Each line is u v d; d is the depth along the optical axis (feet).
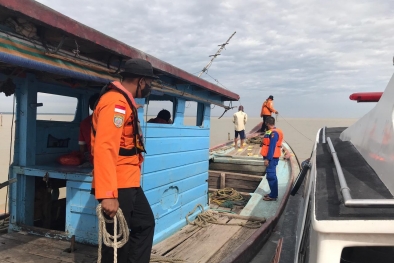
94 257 11.66
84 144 14.23
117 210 7.55
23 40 8.42
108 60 11.45
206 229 17.08
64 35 9.04
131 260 9.11
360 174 6.37
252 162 30.60
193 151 18.61
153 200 14.64
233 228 17.26
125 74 8.70
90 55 11.06
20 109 13.74
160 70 13.39
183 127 17.31
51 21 8.35
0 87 11.59
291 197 20.08
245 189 27.71
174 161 16.39
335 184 6.17
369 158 6.82
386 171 5.70
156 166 14.76
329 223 4.68
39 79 13.73
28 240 13.05
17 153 13.98
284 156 33.88
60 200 16.62
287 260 11.46
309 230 6.89
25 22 8.32
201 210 19.65
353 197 5.34
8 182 12.97
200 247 14.73
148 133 14.08
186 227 17.35
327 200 5.41
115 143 7.52
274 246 15.88
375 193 5.44
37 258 11.48
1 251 12.01
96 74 10.67
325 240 4.82
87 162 14.08
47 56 8.95
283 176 28.09
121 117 7.66
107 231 8.45
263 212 20.12
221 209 22.85
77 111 16.57
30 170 13.53
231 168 31.40
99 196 7.24
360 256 6.19
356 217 4.78
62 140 15.74
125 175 8.34
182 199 17.39
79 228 12.91
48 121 15.01
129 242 9.16
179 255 13.83
